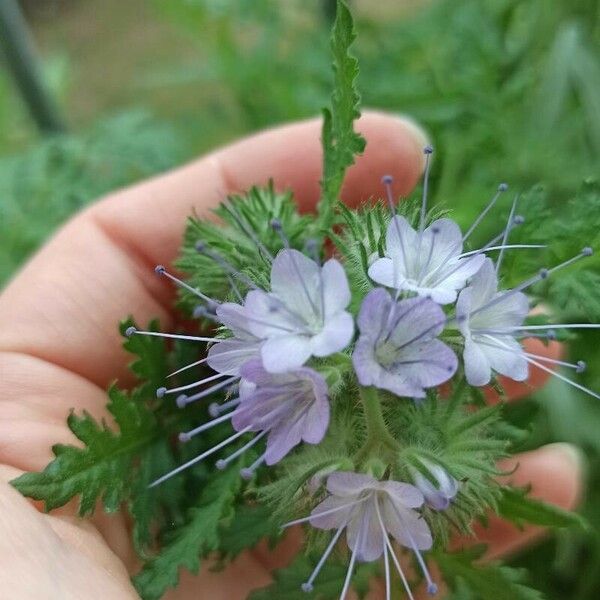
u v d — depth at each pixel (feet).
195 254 0.33
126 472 0.31
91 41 0.93
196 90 0.85
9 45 0.60
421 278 0.26
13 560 0.25
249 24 0.61
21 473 0.30
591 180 0.33
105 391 0.38
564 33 0.51
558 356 0.38
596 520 0.49
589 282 0.33
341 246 0.29
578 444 0.46
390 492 0.25
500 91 0.50
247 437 0.32
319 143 0.42
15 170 0.55
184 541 0.31
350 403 0.28
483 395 0.30
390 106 0.51
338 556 0.30
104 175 0.56
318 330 0.24
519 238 0.34
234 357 0.26
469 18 0.51
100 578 0.27
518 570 0.32
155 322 0.34
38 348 0.36
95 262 0.38
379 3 0.83
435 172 0.43
